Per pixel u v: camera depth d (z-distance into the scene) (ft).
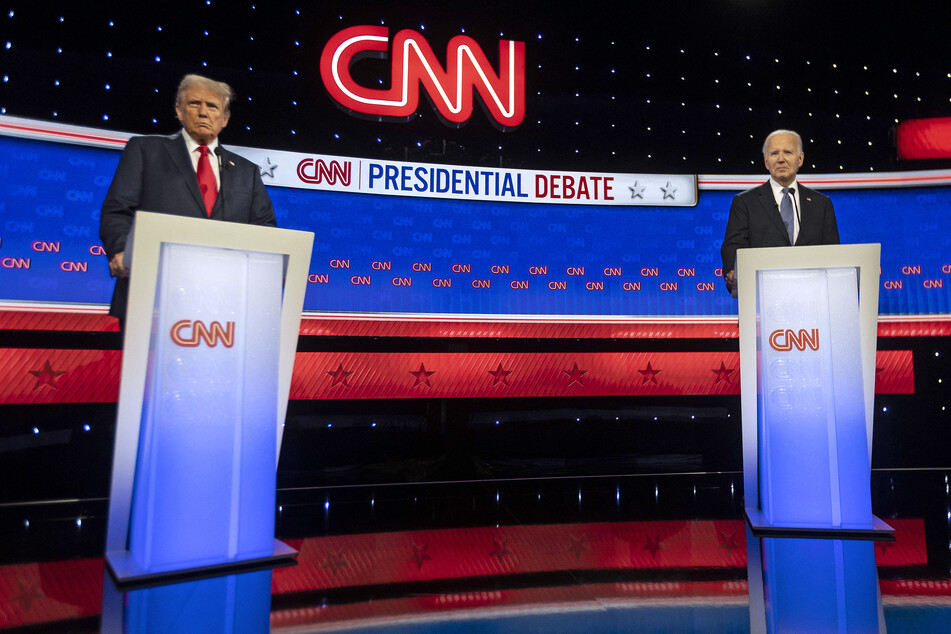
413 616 5.22
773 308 7.55
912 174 13.84
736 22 14.35
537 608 5.41
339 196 12.73
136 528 5.95
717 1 14.26
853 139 14.17
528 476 13.05
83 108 11.64
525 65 13.91
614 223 13.76
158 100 12.09
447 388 12.91
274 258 6.33
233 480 6.13
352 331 12.60
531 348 13.37
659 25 14.33
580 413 13.39
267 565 6.29
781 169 8.80
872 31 14.34
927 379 13.56
